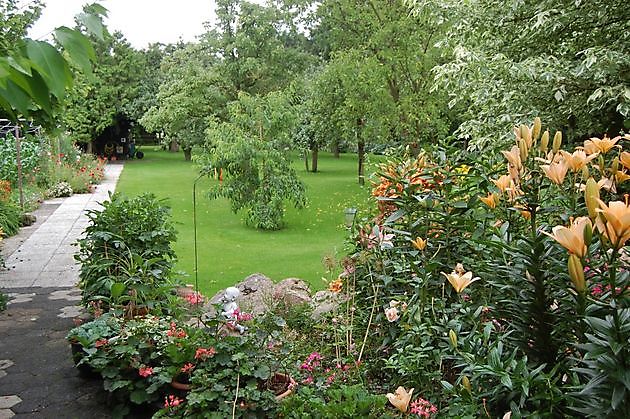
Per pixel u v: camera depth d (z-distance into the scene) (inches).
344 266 133.6
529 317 72.7
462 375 76.5
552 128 233.3
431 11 278.2
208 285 251.4
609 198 80.0
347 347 121.3
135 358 121.9
